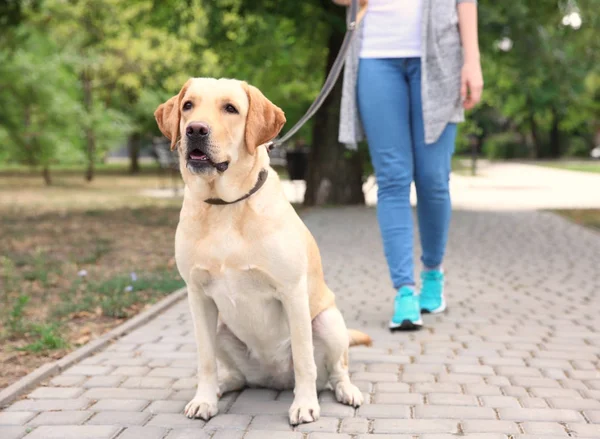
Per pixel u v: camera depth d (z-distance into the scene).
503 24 14.05
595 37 14.81
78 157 24.58
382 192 5.21
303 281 3.29
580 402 3.60
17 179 27.25
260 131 3.18
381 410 3.48
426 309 5.68
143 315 5.55
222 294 3.28
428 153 5.15
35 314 5.76
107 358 4.45
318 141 15.66
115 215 13.91
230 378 3.76
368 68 5.06
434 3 4.94
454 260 8.59
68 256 8.84
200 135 2.99
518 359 4.39
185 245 3.27
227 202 3.18
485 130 61.72
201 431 3.23
